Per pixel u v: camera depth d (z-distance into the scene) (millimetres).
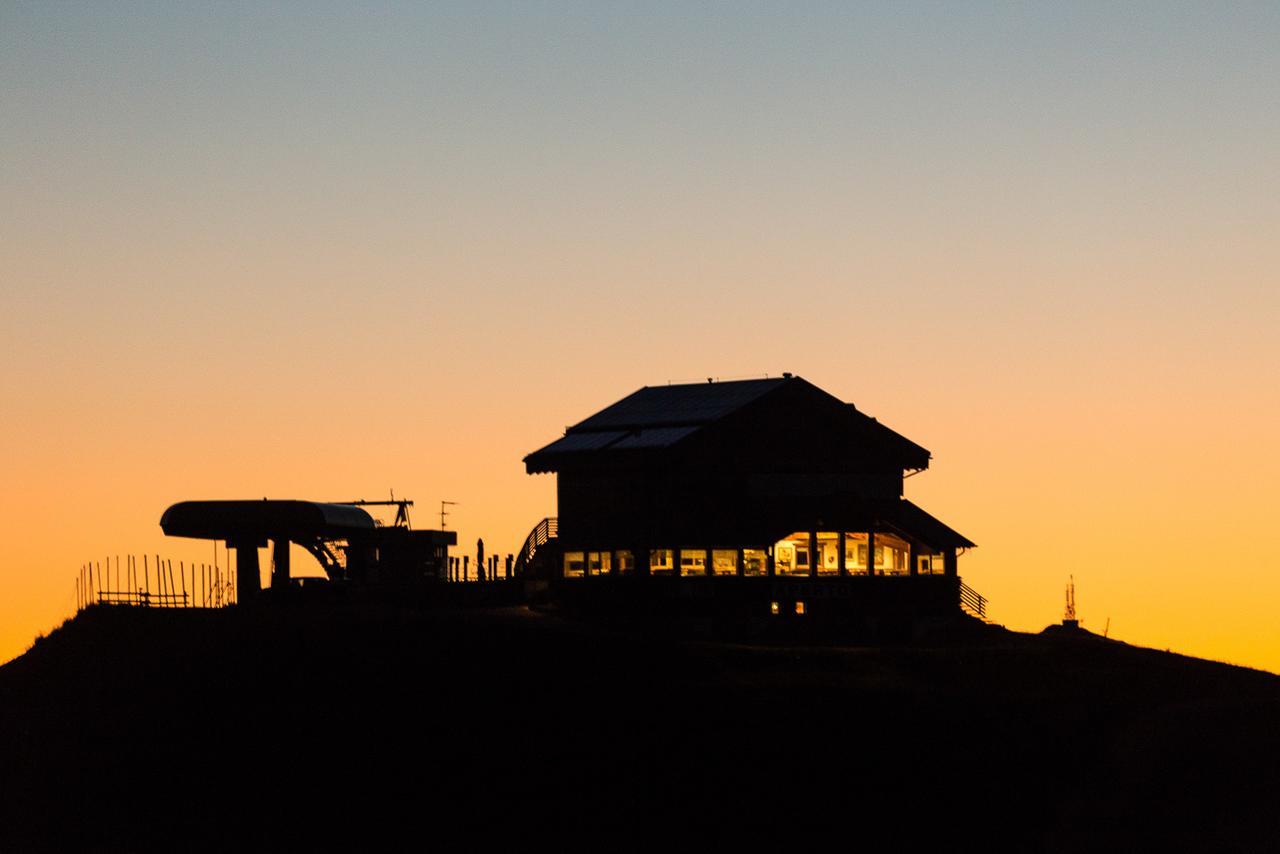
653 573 122500
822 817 92500
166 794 100688
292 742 103438
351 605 125812
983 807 93188
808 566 123250
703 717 100938
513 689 105688
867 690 103938
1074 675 111062
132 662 115875
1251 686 111688
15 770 104938
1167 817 91625
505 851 91875
